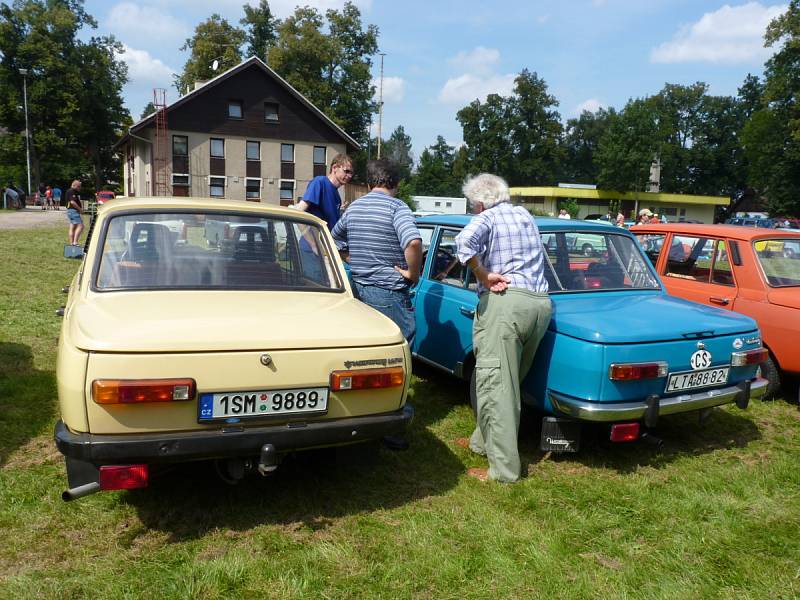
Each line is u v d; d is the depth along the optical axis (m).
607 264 4.86
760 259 5.57
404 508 3.40
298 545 2.98
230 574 2.70
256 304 3.36
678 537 3.21
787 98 47.78
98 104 56.12
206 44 52.88
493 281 3.68
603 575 2.86
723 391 4.03
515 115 76.19
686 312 4.18
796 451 4.48
